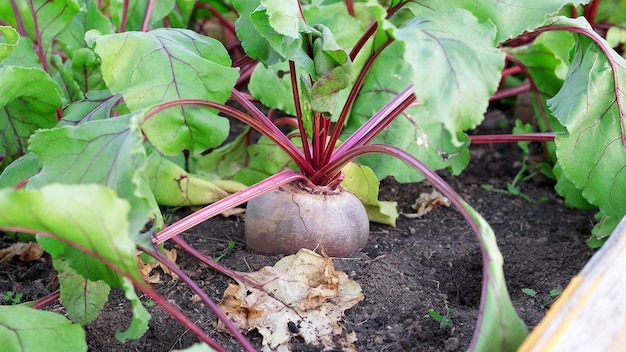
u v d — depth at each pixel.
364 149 0.57
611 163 0.62
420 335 0.54
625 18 0.84
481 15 0.58
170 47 0.57
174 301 0.58
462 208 0.48
